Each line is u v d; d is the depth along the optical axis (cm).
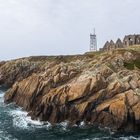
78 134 5838
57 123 6638
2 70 13900
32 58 13788
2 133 6072
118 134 5806
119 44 12900
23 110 8006
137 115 6094
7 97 9081
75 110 6625
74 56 11612
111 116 6216
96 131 5984
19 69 13462
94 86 6769
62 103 6700
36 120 6944
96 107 6469
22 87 8531
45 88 7762
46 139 5622
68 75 7938
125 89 6606
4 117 7369
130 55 8250
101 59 8312
